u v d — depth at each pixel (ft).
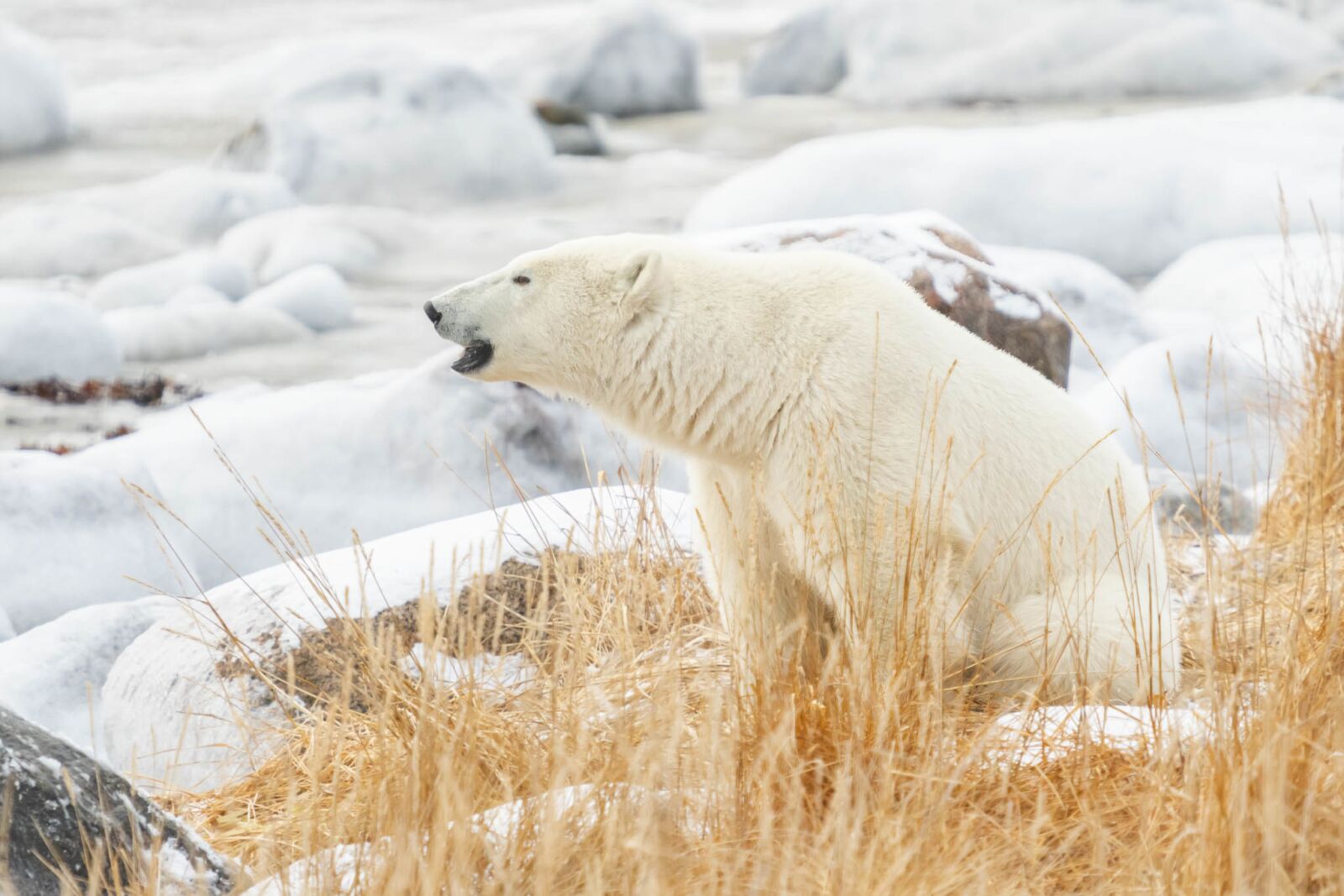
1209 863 30.94
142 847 34.55
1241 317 119.96
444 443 82.74
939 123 281.54
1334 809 32.60
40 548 73.36
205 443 85.71
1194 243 162.50
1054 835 34.65
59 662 60.39
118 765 54.13
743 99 338.13
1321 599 49.14
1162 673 41.16
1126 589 42.65
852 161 167.94
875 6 329.93
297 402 88.79
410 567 54.44
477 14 492.54
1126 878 32.24
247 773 46.83
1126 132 176.04
